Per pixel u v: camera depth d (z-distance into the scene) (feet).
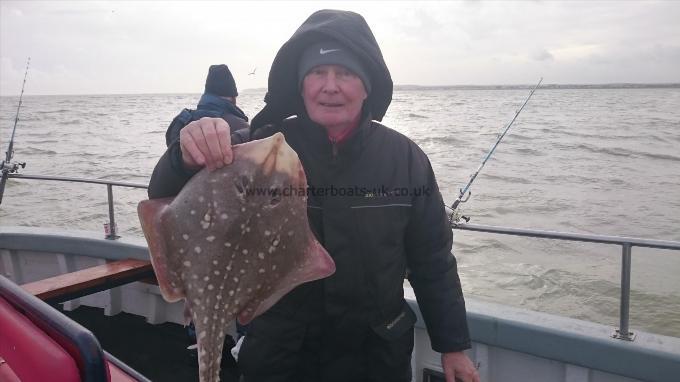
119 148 85.15
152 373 12.96
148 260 14.64
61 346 4.58
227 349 13.14
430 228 7.02
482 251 31.32
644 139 90.38
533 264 29.17
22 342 5.00
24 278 16.98
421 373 11.51
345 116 6.39
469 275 27.84
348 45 6.22
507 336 10.25
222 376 12.71
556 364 10.10
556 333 9.76
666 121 139.74
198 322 5.64
